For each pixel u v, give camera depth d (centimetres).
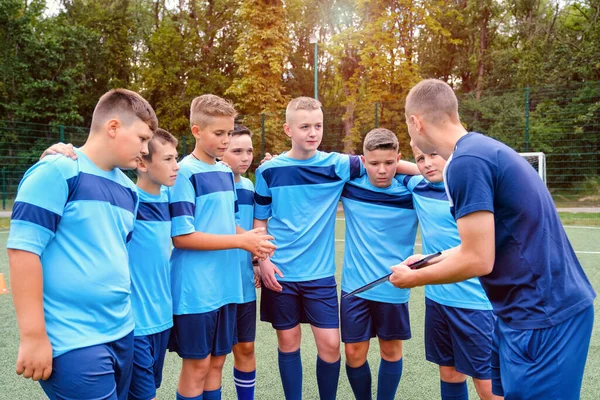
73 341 166
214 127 250
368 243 271
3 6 2331
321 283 275
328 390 272
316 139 277
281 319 278
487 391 241
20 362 156
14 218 160
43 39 2548
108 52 2903
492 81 2673
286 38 2036
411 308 488
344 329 272
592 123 1708
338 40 2052
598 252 753
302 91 3127
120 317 182
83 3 3130
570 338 162
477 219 160
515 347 168
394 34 1934
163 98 2695
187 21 2917
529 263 163
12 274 158
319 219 280
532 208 163
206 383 261
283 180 284
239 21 2814
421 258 201
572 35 2336
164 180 223
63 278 168
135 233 224
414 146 254
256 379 325
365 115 1814
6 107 2369
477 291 238
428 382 316
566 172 1702
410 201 276
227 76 2842
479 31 2767
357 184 281
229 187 265
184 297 243
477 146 166
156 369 232
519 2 2638
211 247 239
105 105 180
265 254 246
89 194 174
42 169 165
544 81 2192
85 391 164
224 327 255
